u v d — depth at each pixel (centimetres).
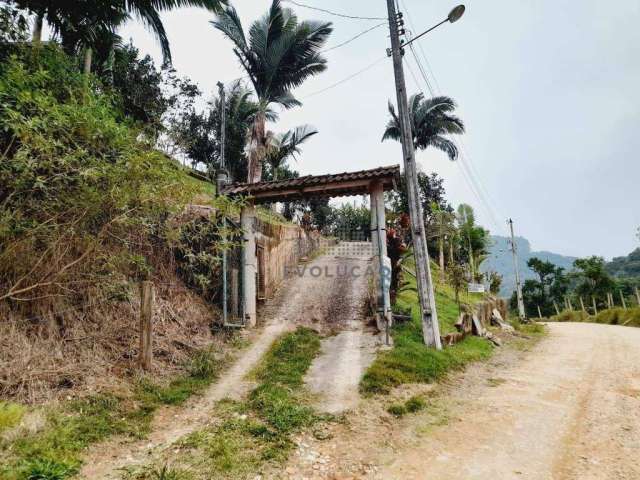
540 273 5434
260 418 498
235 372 671
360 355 782
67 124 489
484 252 2717
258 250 1105
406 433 483
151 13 967
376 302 967
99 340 603
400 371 689
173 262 846
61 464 345
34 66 614
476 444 456
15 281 518
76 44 852
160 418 488
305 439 452
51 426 402
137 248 747
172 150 697
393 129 1925
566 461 415
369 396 592
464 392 668
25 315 534
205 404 539
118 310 673
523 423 525
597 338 1487
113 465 371
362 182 938
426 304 896
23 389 456
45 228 504
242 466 381
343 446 440
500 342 1273
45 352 516
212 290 940
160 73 1739
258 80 1820
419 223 934
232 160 2302
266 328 937
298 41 1736
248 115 2156
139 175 536
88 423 427
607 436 482
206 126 2202
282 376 652
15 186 464
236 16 1733
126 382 547
